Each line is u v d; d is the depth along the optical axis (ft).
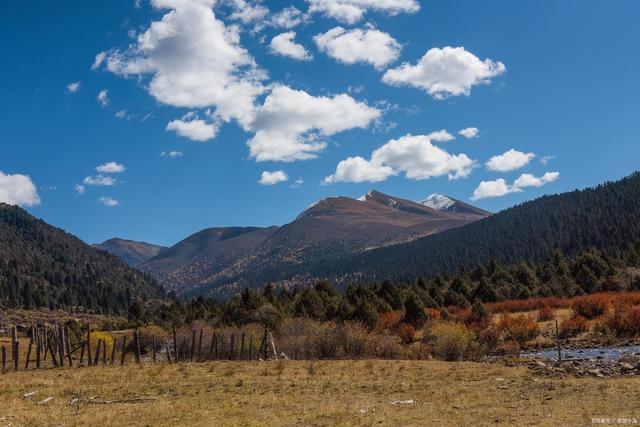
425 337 192.03
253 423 57.06
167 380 95.04
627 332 194.59
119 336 222.48
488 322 222.28
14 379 96.17
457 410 64.18
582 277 299.17
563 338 200.13
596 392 75.05
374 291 296.71
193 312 311.27
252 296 237.86
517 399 71.72
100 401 73.20
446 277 391.86
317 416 60.75
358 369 113.50
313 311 250.16
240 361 132.77
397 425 55.16
